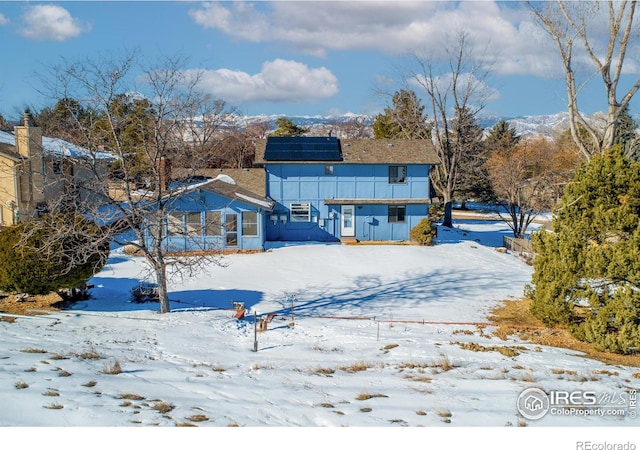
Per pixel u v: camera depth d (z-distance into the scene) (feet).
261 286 79.51
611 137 87.81
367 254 105.70
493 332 58.80
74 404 31.30
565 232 58.18
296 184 123.03
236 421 30.25
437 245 118.62
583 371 44.45
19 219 79.61
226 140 163.22
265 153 123.24
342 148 127.34
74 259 56.90
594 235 56.49
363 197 124.06
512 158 151.74
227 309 66.49
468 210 227.20
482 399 35.73
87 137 58.90
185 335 53.83
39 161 92.53
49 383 35.12
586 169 59.31
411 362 46.44
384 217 124.16
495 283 84.07
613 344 51.62
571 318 57.77
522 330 60.18
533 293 61.57
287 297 73.72
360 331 57.72
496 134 237.25
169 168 83.76
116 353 45.62
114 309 63.57
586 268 54.19
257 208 106.42
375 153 125.49
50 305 63.31
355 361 46.42
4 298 64.54
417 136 179.63
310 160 121.39
